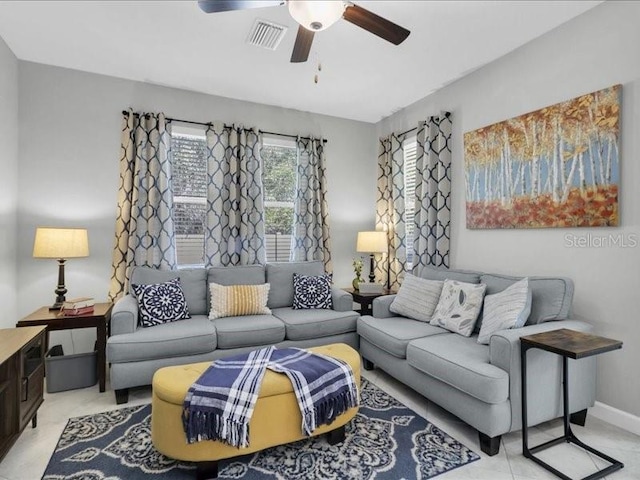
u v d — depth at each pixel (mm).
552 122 2621
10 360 1873
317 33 2668
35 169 3184
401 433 2193
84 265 3354
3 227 2857
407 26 2576
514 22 2555
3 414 1837
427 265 3721
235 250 3848
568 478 1759
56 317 2688
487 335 2391
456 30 2643
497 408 1934
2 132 2820
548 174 2654
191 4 2371
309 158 4250
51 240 2816
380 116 4551
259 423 1846
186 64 3195
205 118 3828
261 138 4059
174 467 1878
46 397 2645
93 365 2854
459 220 3498
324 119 4473
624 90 2252
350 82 3555
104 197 3428
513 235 2967
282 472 1836
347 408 2078
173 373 1997
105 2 2352
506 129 2963
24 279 3156
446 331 2801
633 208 2221
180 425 1780
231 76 3424
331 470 1851
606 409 2334
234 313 3242
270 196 4242
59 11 2445
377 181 4734
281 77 3439
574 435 2139
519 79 2891
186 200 3828
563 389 2098
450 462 1914
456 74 3379
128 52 2996
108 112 3439
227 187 3859
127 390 2574
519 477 1798
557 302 2350
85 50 2971
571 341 1872
